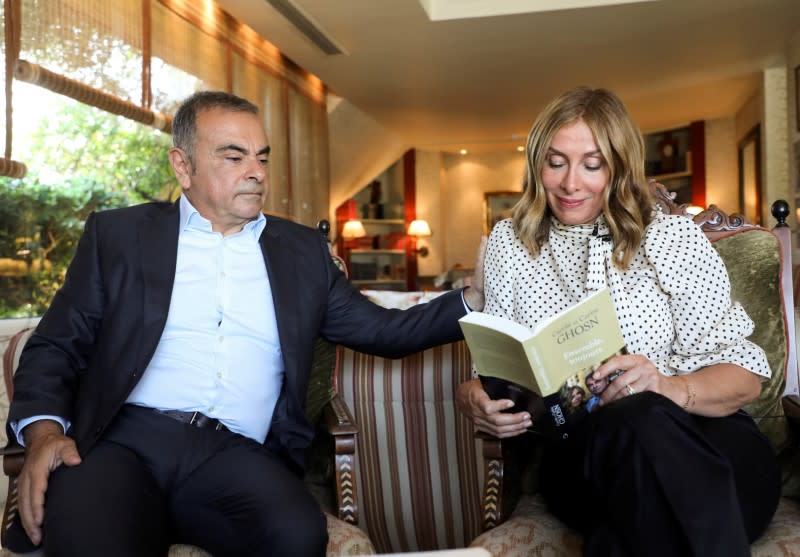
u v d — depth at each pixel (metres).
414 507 2.09
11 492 1.53
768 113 6.94
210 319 1.71
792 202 6.40
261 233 1.83
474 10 5.20
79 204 4.17
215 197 1.71
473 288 1.82
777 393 1.70
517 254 1.71
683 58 6.41
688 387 1.41
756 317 1.75
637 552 1.19
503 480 1.65
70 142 4.07
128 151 4.61
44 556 1.35
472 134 9.72
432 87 7.18
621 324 1.56
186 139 1.72
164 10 4.53
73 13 3.65
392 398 2.09
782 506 1.59
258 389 1.73
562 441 1.40
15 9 3.25
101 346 1.65
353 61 6.23
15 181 3.69
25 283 3.77
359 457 2.10
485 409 1.50
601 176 1.57
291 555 1.43
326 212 7.68
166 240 1.71
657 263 1.55
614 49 6.08
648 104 8.23
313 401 2.05
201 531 1.57
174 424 1.63
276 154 6.30
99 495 1.39
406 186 10.72
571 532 1.51
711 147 9.17
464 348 2.09
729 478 1.17
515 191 11.14
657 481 1.16
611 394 1.38
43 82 3.37
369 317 1.86
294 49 5.86
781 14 5.36
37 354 1.62
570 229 1.64
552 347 1.30
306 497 1.52
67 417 1.56
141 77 4.25
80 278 1.70
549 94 7.60
